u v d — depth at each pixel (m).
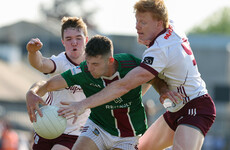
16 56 119.56
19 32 129.50
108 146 21.19
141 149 23.22
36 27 101.00
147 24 20.12
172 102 21.53
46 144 23.73
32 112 19.80
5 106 74.25
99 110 21.00
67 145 22.88
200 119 20.45
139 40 20.84
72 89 22.98
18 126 72.38
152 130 23.00
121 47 100.50
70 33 23.02
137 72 19.33
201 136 20.36
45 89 20.81
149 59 19.50
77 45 23.06
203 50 104.12
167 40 20.00
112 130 21.02
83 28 23.53
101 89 20.45
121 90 19.08
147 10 19.86
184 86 20.69
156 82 21.38
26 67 100.75
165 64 19.86
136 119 21.19
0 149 51.28
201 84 21.27
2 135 51.78
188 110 20.81
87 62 19.09
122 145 21.09
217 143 64.69
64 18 24.39
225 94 100.88
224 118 76.75
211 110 21.00
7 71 90.62
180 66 20.16
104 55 18.80
